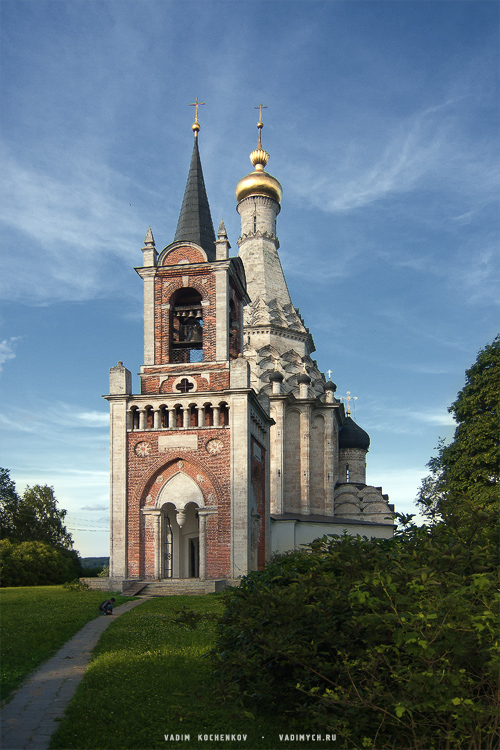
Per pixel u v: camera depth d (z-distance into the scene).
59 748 12.91
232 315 48.69
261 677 14.59
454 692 11.50
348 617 13.95
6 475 83.56
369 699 12.33
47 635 22.97
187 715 14.41
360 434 75.81
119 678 17.27
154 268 45.34
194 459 41.69
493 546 14.06
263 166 76.06
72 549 89.56
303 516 60.75
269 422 49.75
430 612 11.38
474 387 48.53
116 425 43.06
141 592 38.78
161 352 44.50
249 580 17.22
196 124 50.94
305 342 69.62
